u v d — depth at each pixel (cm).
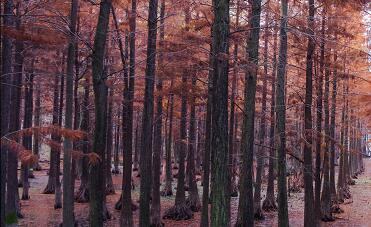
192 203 2508
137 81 2088
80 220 2150
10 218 1661
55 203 2402
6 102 1173
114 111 3622
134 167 4569
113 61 2195
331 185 2661
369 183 4616
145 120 1576
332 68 1805
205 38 1639
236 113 2506
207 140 1645
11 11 1191
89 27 2012
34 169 4319
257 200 2392
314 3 1662
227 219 980
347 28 2002
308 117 1659
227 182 984
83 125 2308
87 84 2097
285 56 1517
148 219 1538
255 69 1270
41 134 795
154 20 1584
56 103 2556
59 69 2439
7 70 1184
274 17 1611
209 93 1634
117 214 2342
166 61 1708
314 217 1662
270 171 2673
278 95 1543
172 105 2591
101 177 1000
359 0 1315
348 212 2636
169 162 3123
